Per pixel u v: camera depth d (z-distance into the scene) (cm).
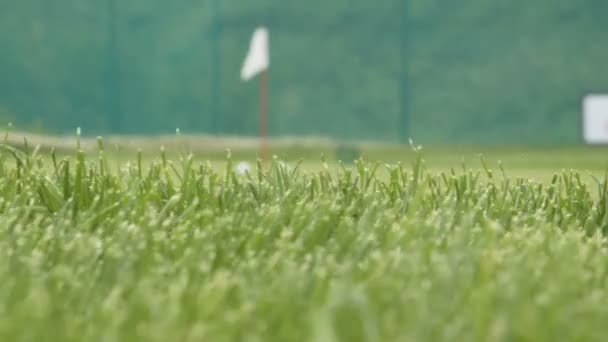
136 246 927
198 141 4997
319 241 1055
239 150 4947
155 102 5109
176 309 650
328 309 628
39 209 1191
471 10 4988
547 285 798
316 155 4881
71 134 5094
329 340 596
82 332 670
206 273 848
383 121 5041
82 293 765
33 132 5066
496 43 4978
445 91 5006
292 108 5091
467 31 4991
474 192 1383
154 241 968
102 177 1347
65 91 5112
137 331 632
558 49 4953
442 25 5000
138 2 5112
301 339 644
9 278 795
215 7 5106
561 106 4950
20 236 1005
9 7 5122
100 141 1405
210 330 637
